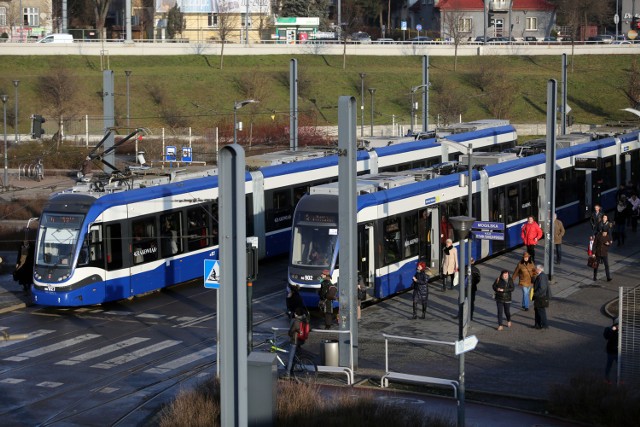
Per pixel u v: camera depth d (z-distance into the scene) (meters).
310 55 154.12
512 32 188.50
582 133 78.81
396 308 47.66
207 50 150.50
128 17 149.25
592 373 33.16
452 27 160.38
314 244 46.81
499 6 185.88
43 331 44.12
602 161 74.62
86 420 32.22
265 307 48.12
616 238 63.16
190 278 53.00
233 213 19.11
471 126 85.75
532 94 142.62
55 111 122.69
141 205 49.72
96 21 166.50
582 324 44.06
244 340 19.33
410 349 40.28
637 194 70.44
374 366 37.84
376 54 156.00
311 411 28.80
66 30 152.38
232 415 19.44
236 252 19.16
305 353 40.09
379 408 29.38
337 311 46.31
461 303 32.25
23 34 155.75
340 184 36.94
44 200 78.00
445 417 29.77
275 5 181.00
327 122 131.50
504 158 61.97
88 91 130.75
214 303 49.47
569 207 68.88
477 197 57.47
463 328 32.59
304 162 61.88
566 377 35.81
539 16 187.88
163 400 34.16
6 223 72.12
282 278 54.88
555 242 56.81
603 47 157.75
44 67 140.00
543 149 68.62
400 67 153.62
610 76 148.62
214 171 57.12
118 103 129.00
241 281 19.20
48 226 47.66
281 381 33.09
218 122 121.62
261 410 24.16
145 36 174.12
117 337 42.94
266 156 62.12
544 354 39.19
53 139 106.50
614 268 56.22
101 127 121.19
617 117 137.12
